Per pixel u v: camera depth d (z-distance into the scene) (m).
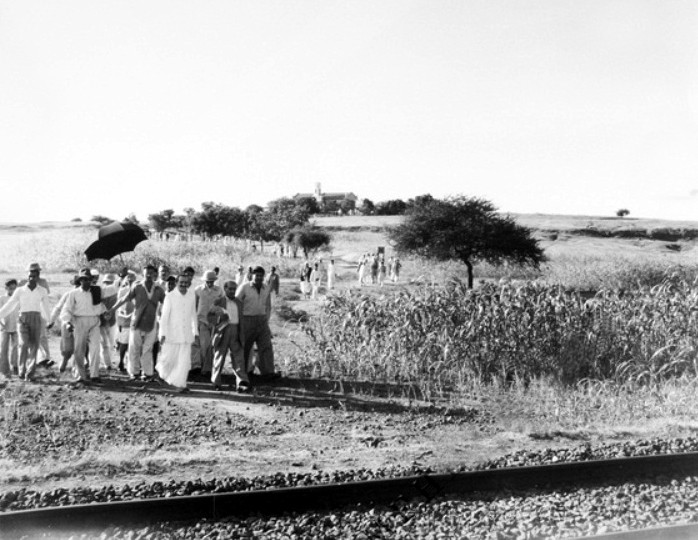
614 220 124.94
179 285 12.37
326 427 10.39
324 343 15.47
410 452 8.96
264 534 6.08
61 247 43.25
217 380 12.86
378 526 6.30
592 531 6.21
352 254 69.19
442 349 14.70
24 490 7.05
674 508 6.82
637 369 14.35
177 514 6.36
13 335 13.79
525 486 7.45
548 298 15.23
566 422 10.81
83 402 11.35
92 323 12.79
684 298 16.17
